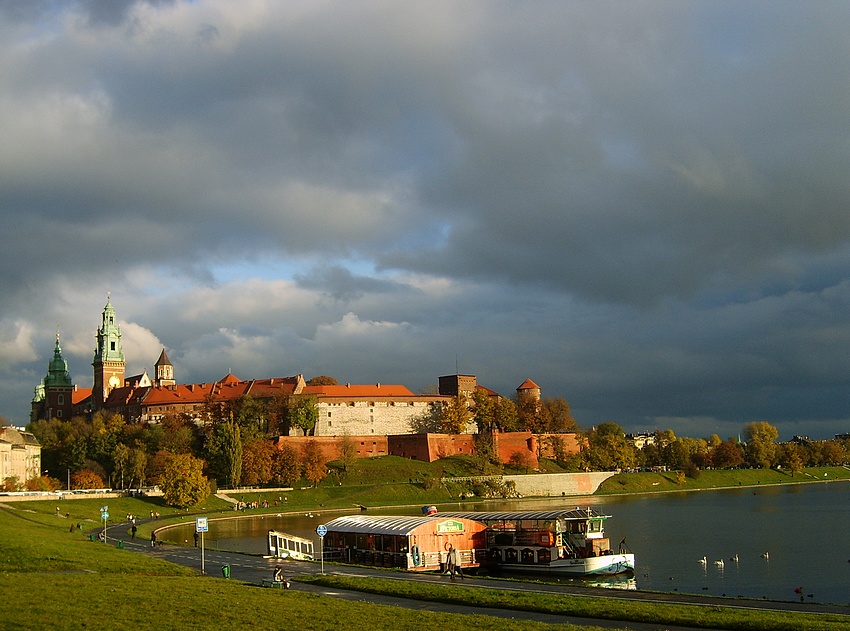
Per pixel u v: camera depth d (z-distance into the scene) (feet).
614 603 217.97
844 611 213.25
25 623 167.84
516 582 269.23
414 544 353.92
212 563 322.75
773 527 606.14
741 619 191.42
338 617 187.01
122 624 171.94
